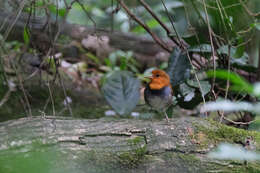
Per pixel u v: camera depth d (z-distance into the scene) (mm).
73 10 14117
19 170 2818
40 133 5230
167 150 5387
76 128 5492
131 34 13016
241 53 7340
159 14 13711
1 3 7895
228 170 5246
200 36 7914
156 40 8719
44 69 10414
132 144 5363
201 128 5723
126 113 7887
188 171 5250
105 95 8023
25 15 9172
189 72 7859
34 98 9625
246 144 5457
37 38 9766
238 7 7508
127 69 12828
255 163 5301
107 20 14242
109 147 5277
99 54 12656
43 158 3582
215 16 7734
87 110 9859
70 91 10656
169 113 8172
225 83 8109
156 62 13086
